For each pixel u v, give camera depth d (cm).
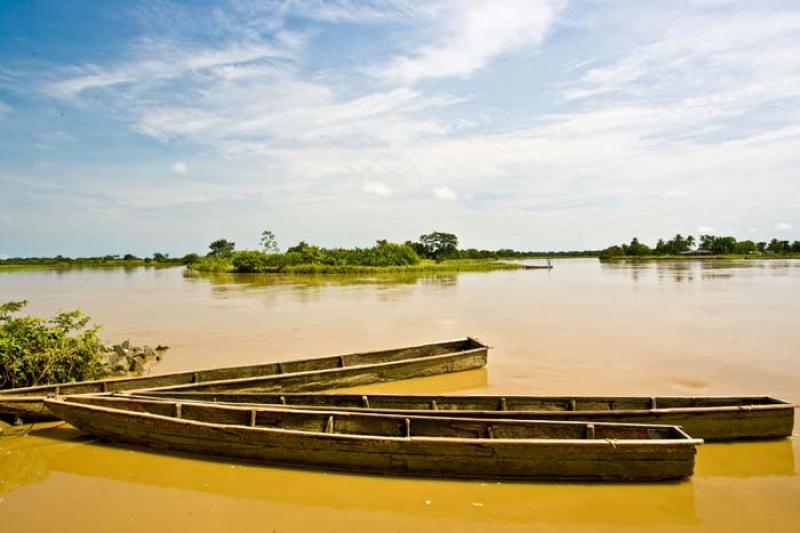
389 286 4822
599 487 784
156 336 2167
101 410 934
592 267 9144
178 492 782
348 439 825
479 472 806
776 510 725
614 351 1773
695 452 775
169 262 14200
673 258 12662
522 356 1723
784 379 1406
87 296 4044
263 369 1414
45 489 793
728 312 2691
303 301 3491
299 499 760
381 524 695
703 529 680
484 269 8269
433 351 1650
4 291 4675
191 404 987
